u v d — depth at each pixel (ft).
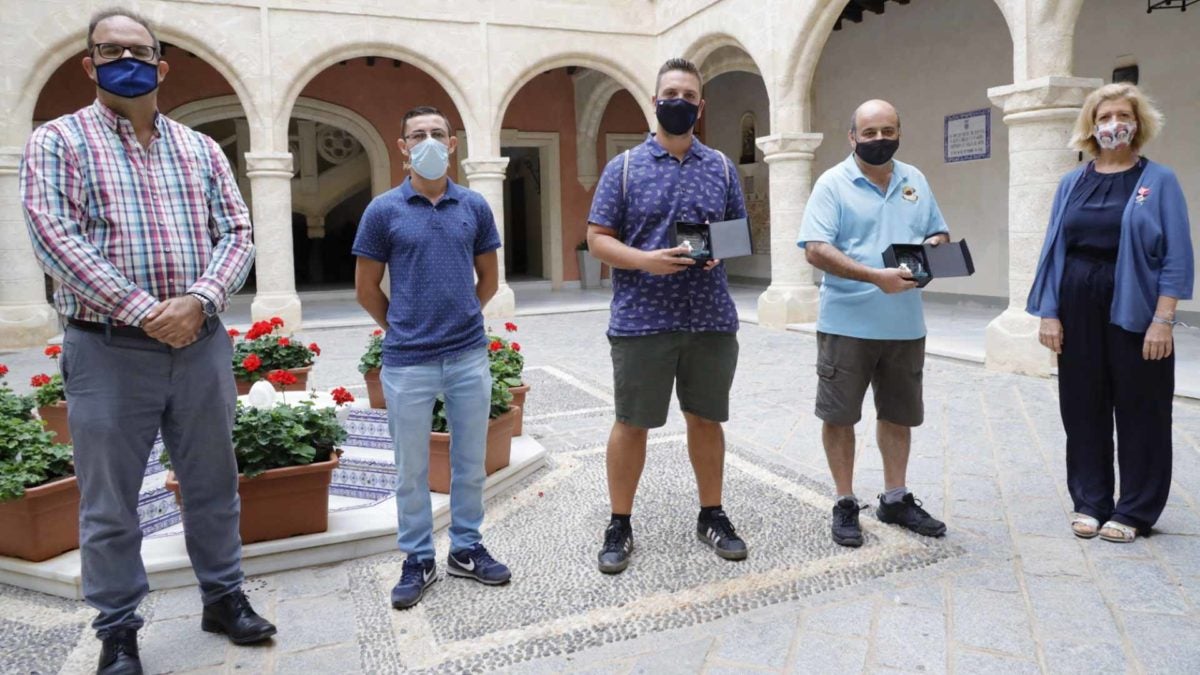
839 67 49.57
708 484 12.67
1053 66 24.63
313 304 54.39
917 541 12.64
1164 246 11.85
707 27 42.47
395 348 10.84
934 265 11.58
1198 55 30.96
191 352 9.31
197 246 9.22
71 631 10.59
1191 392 21.20
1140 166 12.23
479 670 9.45
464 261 11.05
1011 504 14.16
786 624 10.30
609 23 46.62
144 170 8.95
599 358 31.45
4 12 36.35
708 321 11.60
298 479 12.30
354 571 12.19
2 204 36.68
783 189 37.83
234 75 40.27
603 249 11.25
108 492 9.01
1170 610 10.27
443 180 11.10
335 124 56.39
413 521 11.23
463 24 43.91
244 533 12.23
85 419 8.83
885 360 12.67
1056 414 20.33
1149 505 12.30
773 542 12.81
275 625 10.37
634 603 10.92
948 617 10.32
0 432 12.44
